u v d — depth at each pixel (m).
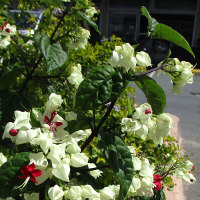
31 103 2.23
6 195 1.35
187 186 3.81
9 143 1.96
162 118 1.47
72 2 2.36
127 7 18.50
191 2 18.09
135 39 18.66
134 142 2.75
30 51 2.78
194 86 10.64
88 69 3.82
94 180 1.71
